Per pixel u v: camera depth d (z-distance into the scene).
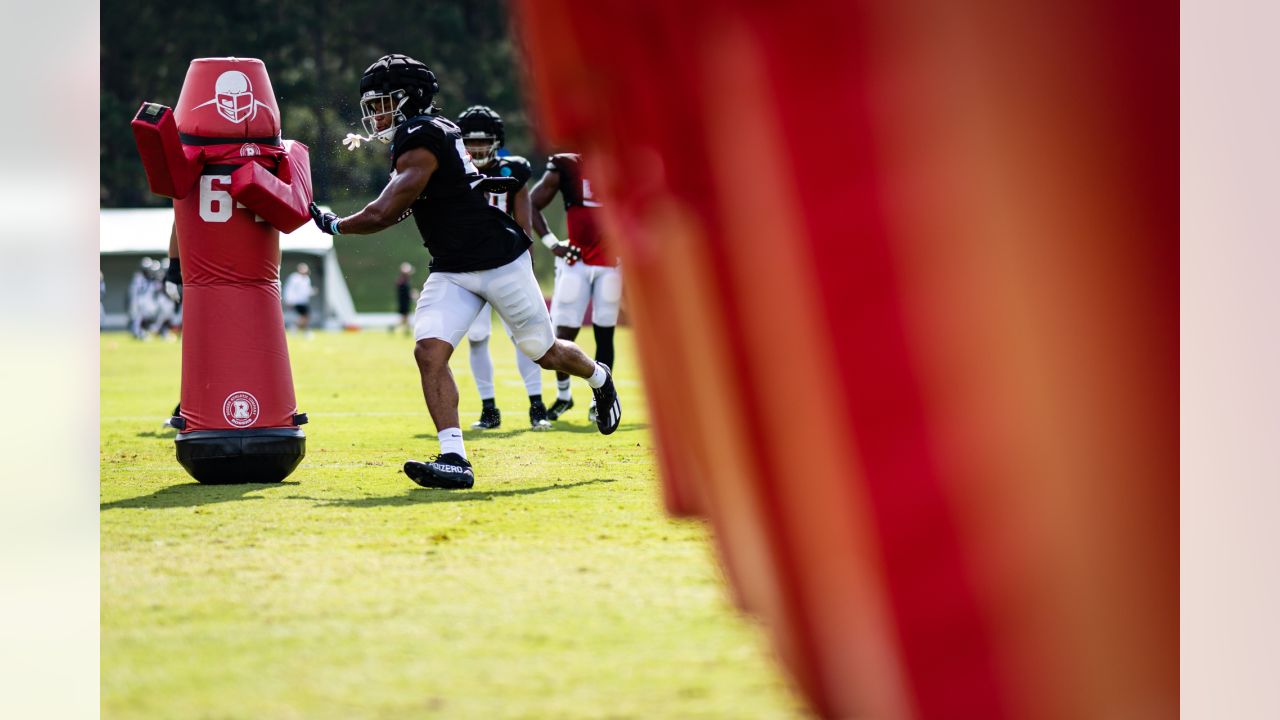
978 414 6.56
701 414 9.48
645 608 11.22
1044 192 6.46
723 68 6.99
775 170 6.69
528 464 22.25
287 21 142.62
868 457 6.66
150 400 40.88
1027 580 6.64
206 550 14.24
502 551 13.95
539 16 8.59
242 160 19.38
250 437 19.72
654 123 8.02
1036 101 6.43
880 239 6.50
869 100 6.44
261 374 19.86
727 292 7.73
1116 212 6.51
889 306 6.54
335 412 34.88
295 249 112.94
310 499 18.08
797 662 7.95
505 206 27.08
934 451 6.58
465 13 149.00
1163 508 6.68
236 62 19.34
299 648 10.26
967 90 6.41
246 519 16.31
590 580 12.40
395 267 146.38
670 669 9.48
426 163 19.12
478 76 142.00
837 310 6.60
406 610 11.39
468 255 19.59
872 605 6.93
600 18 8.02
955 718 6.71
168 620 11.18
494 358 64.06
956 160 6.43
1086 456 6.61
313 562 13.48
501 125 26.25
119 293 118.38
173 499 18.16
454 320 19.50
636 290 10.46
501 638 10.41
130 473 21.52
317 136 123.75
